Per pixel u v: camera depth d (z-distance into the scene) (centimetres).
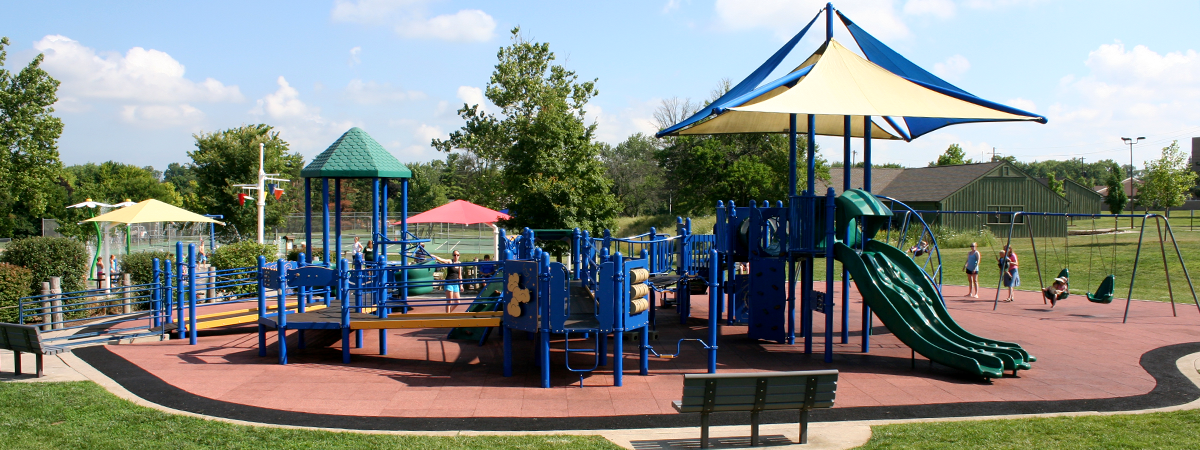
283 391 830
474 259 2630
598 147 2542
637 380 901
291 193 5103
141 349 1115
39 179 3544
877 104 1051
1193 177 4966
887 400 787
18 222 4919
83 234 4266
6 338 911
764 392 581
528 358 1048
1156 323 1366
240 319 1262
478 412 736
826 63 1160
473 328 1230
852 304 1753
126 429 655
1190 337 1202
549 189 2328
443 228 4431
